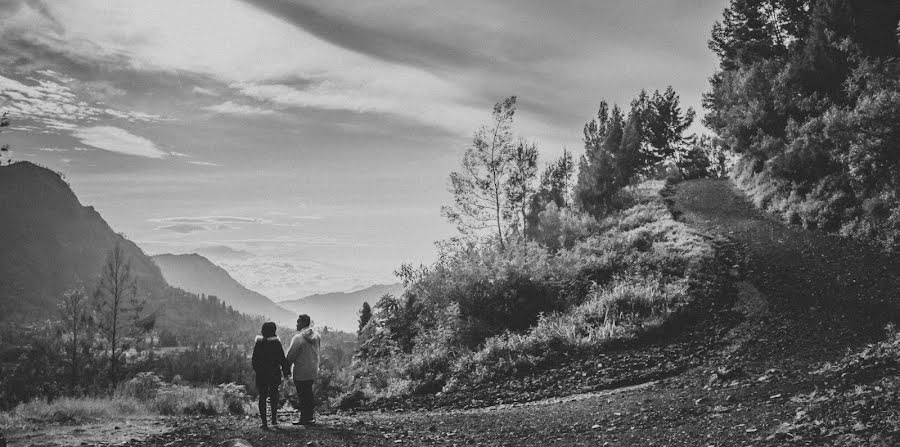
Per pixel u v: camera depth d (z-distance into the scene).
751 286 18.25
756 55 41.94
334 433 9.15
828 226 22.81
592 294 19.12
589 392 12.27
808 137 27.55
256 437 8.80
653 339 15.28
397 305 24.91
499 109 27.78
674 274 20.36
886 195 20.31
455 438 8.73
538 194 32.84
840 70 29.06
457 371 15.76
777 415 7.57
